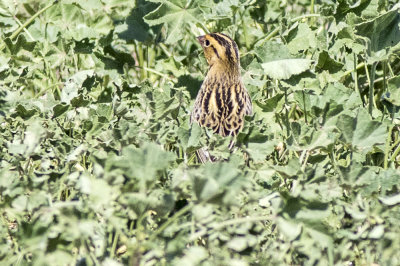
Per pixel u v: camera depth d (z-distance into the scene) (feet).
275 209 21.79
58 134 30.07
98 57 46.19
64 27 48.75
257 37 49.85
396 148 34.96
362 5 41.04
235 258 22.26
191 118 42.50
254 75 43.78
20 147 26.91
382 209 22.98
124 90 40.19
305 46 41.78
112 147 28.50
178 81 45.55
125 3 49.34
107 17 49.57
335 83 38.63
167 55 50.96
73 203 21.34
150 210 21.71
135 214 20.62
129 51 52.70
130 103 39.63
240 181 21.06
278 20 50.39
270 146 28.32
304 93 33.35
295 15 51.67
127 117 33.45
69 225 20.44
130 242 20.76
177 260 20.62
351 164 24.57
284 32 42.34
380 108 43.29
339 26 41.55
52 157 29.76
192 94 45.78
